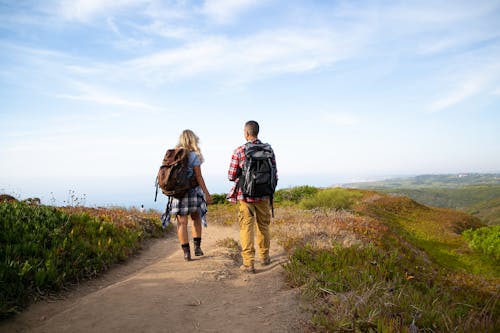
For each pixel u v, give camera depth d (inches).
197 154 219.8
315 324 132.7
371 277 181.5
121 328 125.2
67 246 199.8
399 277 204.4
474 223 948.6
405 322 135.9
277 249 266.7
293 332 127.5
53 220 236.2
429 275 264.8
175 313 141.2
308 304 152.4
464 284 311.1
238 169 203.8
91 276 192.7
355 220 435.2
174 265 215.2
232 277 194.9
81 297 163.9
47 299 152.0
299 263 205.8
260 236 219.9
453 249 607.8
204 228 444.5
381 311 139.5
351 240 286.0
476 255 561.6
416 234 692.7
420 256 385.7
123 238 265.7
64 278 170.7
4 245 177.6
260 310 147.2
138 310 142.1
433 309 152.6
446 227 805.2
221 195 831.1
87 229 245.4
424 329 133.6
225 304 154.0
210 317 139.1
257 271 207.8
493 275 448.1
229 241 286.8
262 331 127.1
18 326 124.5
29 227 212.2
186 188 211.0
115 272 210.2
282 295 165.3
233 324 132.6
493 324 138.1
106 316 135.3
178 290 169.3
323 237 299.7
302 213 508.1
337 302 149.8
